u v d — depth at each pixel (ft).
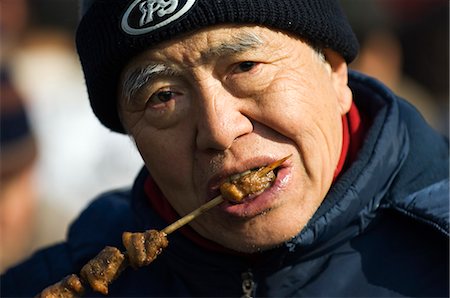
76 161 19.79
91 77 10.72
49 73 20.42
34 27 20.65
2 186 18.22
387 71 18.07
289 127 10.02
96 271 9.85
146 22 9.93
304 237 10.53
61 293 9.92
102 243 12.24
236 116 9.93
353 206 10.63
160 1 9.91
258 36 9.91
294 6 10.05
